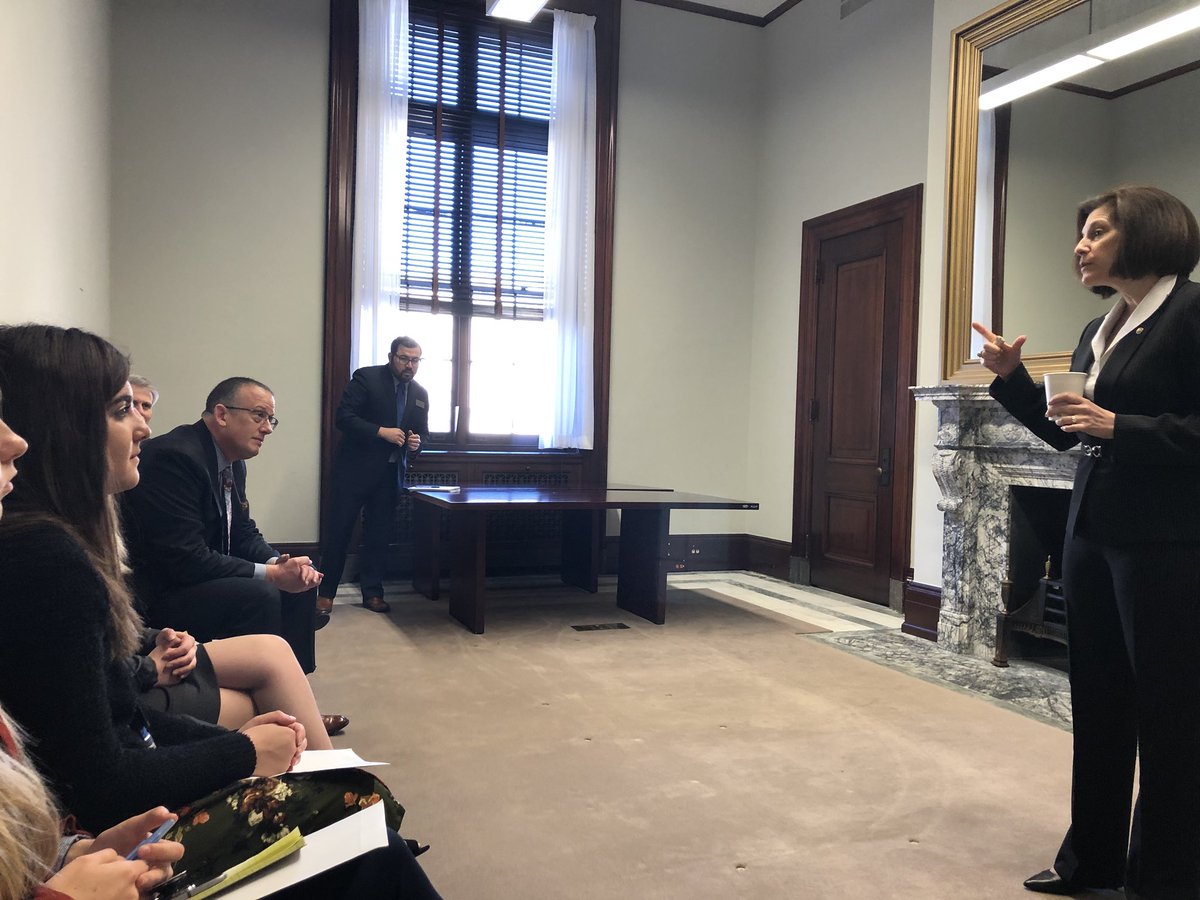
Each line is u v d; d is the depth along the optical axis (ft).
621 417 19.49
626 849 6.45
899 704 10.30
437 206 17.94
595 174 18.86
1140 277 5.57
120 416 4.02
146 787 3.41
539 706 9.87
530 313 18.79
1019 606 12.73
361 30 16.90
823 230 18.43
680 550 20.16
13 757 2.62
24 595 3.26
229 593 7.98
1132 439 5.18
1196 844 5.29
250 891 3.03
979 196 13.37
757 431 20.49
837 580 17.99
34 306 9.30
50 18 9.91
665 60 19.61
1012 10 12.85
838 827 6.95
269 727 3.86
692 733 9.08
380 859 3.37
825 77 18.43
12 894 2.16
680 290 19.93
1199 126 10.50
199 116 16.25
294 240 16.93
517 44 18.61
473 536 13.53
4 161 7.85
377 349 17.10
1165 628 5.28
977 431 13.16
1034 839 6.83
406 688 10.47
